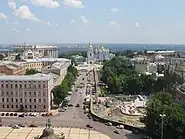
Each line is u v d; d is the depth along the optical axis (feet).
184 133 634.43
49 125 559.79
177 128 636.07
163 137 650.02
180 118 648.38
